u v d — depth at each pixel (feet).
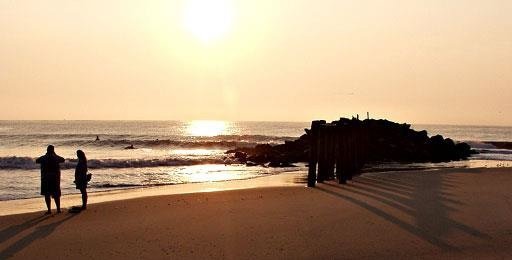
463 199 52.90
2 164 105.70
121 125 538.47
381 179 72.84
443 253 32.89
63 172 95.45
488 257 32.01
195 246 34.35
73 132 332.39
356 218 42.73
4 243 35.14
